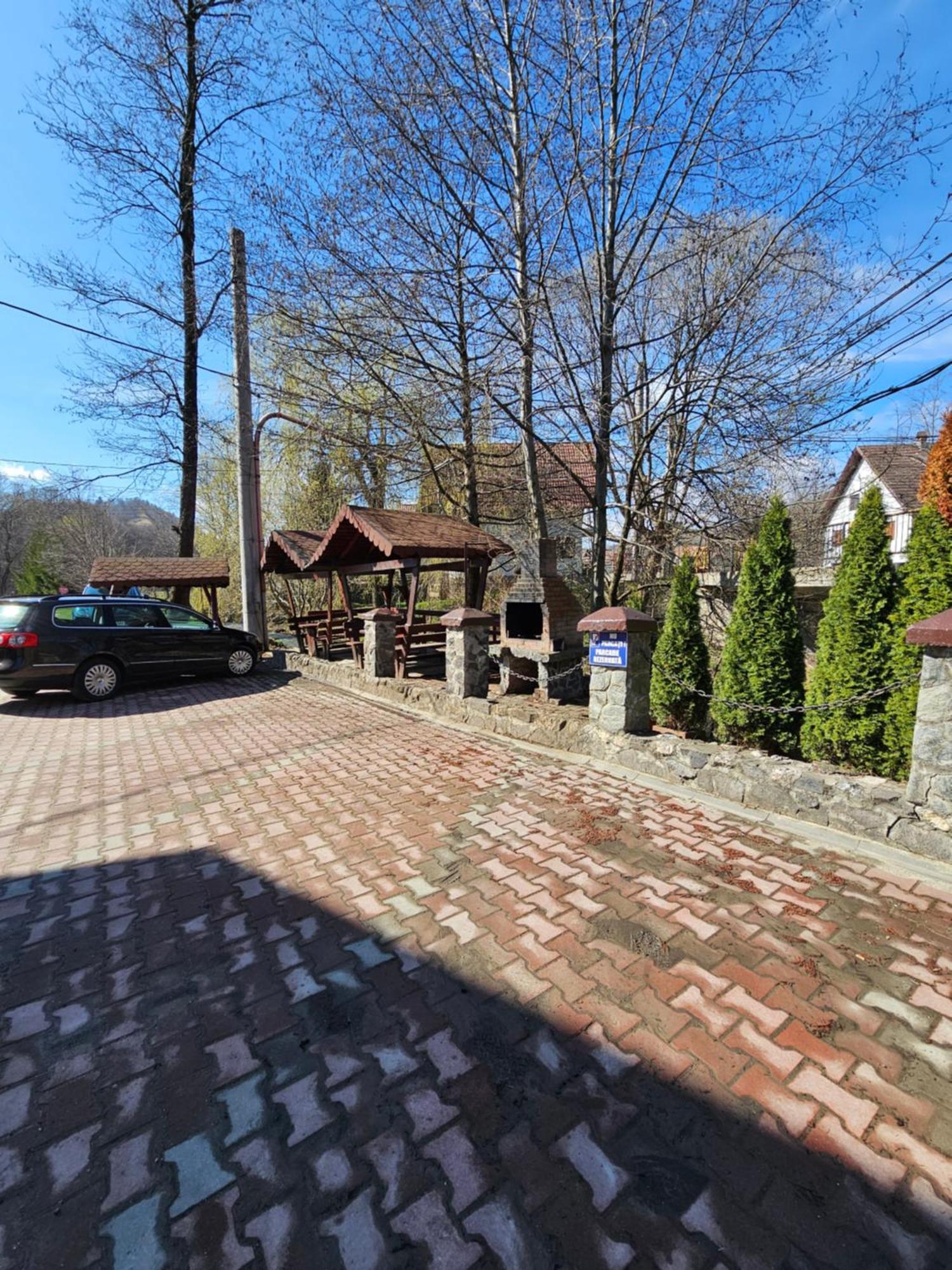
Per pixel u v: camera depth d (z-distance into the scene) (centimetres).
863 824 355
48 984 254
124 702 881
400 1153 174
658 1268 143
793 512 1021
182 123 1384
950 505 481
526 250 870
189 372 1499
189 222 1439
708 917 284
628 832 377
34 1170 172
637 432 1070
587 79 786
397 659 950
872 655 419
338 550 1004
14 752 625
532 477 952
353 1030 222
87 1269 147
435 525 977
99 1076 205
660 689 609
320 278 916
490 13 769
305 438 1232
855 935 268
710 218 838
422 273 914
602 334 885
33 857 379
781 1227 152
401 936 278
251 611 1234
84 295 1276
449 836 382
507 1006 231
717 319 827
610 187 838
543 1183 164
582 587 1194
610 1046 210
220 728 707
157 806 460
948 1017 220
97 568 1197
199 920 299
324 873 342
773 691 501
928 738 328
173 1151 177
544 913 292
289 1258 148
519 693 808
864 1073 197
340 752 583
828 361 826
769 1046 209
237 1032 223
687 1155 171
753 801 412
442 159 830
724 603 966
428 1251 149
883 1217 154
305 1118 186
